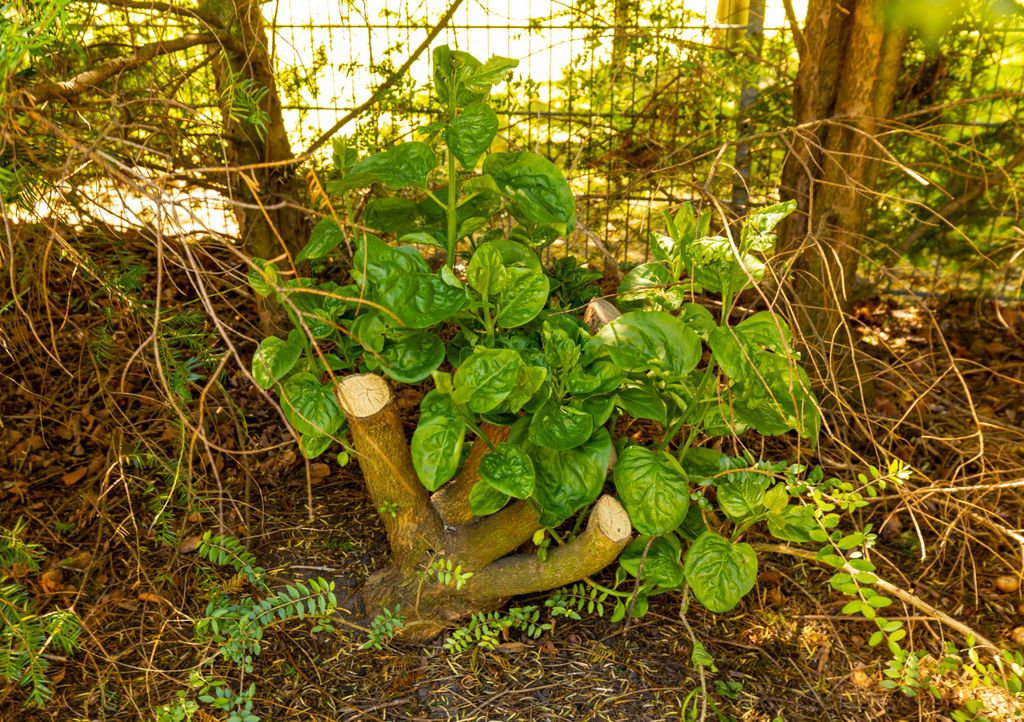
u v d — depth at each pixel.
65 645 2.02
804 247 2.37
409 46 3.72
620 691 2.27
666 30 3.71
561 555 2.24
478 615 2.29
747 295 4.10
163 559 2.64
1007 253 3.91
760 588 2.66
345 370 2.66
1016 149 3.78
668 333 2.05
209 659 2.09
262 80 3.03
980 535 2.89
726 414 2.15
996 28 3.53
